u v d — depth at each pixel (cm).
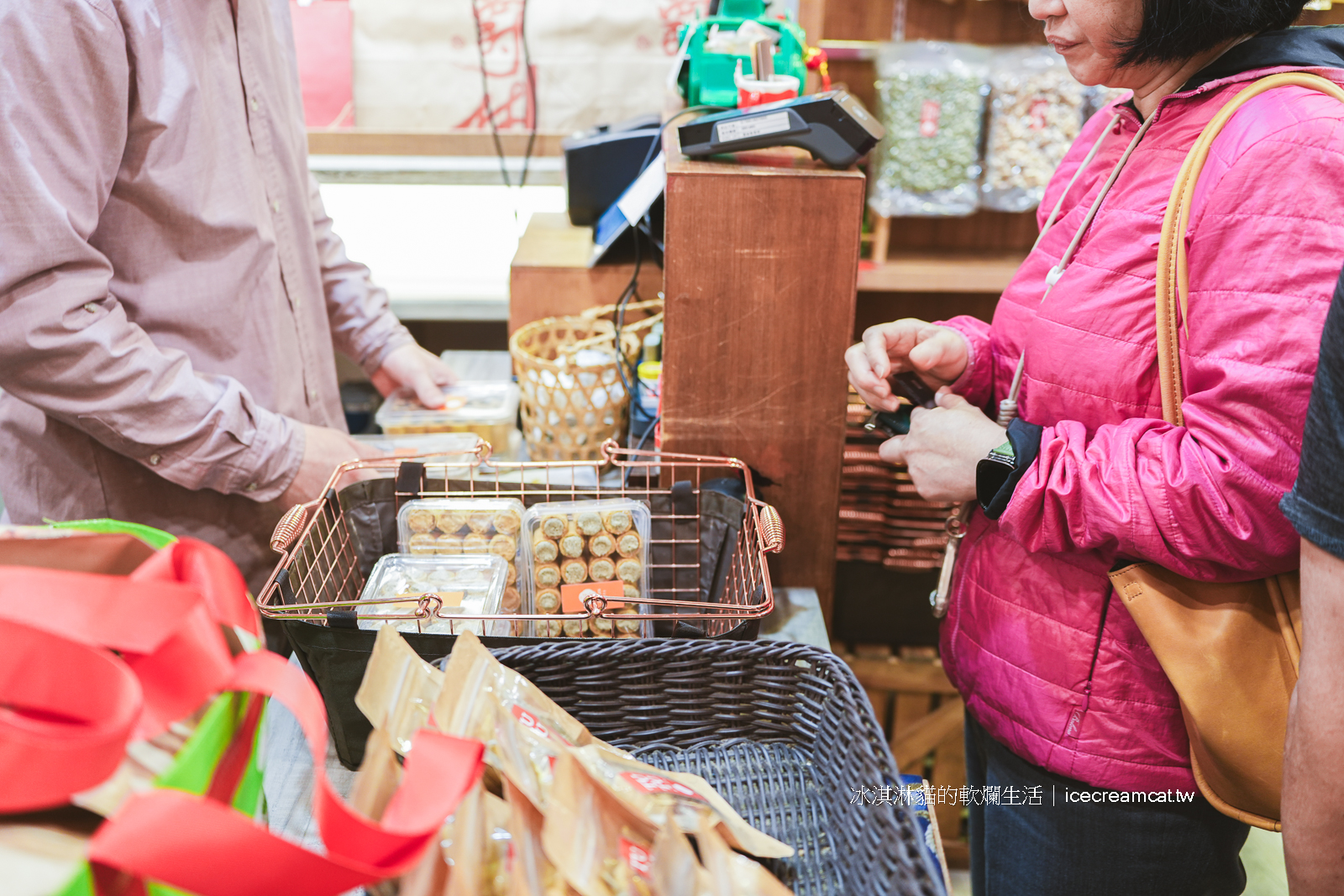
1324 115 78
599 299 183
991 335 120
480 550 119
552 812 62
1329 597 67
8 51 103
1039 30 191
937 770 210
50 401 118
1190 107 90
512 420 173
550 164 235
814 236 126
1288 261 78
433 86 228
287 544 106
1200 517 84
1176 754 101
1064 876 109
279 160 146
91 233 122
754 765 86
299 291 152
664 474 137
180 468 128
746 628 102
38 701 50
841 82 206
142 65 117
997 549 108
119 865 43
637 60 230
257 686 52
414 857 51
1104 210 97
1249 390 80
